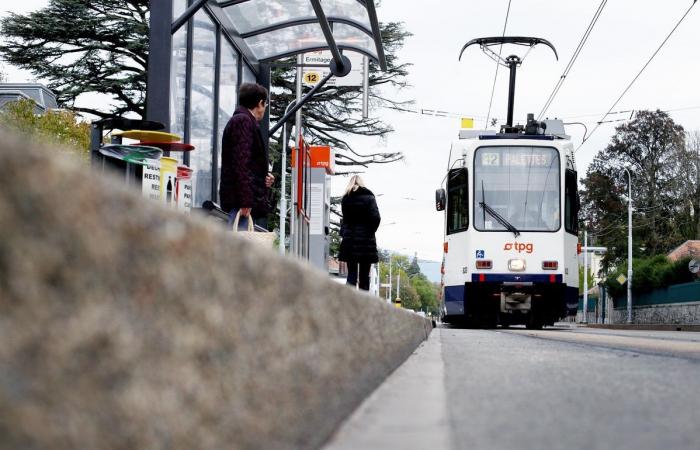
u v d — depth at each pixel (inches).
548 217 1224.8
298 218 921.5
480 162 1242.0
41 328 52.0
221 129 797.9
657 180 4707.2
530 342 621.9
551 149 1243.8
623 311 3693.4
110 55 2139.5
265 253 107.3
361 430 152.9
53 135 1439.5
